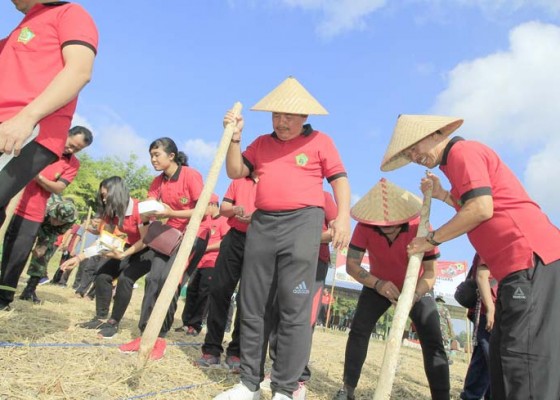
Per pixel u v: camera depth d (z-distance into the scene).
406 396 4.96
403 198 4.07
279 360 3.10
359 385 5.00
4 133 2.54
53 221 6.13
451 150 2.75
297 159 3.28
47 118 2.88
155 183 5.20
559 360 2.38
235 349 4.40
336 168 3.33
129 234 5.07
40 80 2.87
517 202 2.61
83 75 2.81
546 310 2.42
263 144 3.48
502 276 2.61
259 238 3.26
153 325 2.74
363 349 4.08
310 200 3.21
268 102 3.29
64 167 5.43
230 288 4.32
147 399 2.99
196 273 6.50
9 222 4.43
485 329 4.70
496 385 2.62
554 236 2.56
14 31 3.02
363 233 4.18
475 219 2.55
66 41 2.85
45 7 2.99
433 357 3.86
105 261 5.12
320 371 5.38
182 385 3.43
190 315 6.46
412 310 3.94
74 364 3.32
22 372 2.95
